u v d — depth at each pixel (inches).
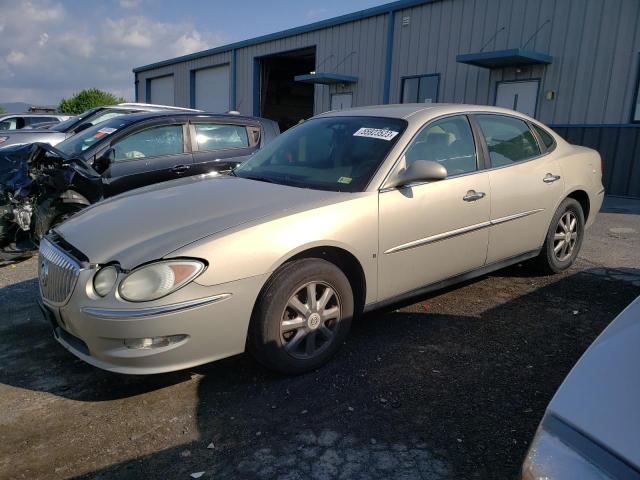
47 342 147.3
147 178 248.7
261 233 114.2
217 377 126.6
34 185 214.2
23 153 217.8
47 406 115.6
